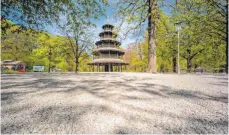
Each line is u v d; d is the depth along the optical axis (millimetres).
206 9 17953
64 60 45531
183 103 3512
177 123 2264
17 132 1909
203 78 10820
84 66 65312
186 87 6059
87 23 8844
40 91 5219
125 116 2580
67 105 3312
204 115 2652
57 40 34281
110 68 43625
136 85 6773
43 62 40500
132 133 1901
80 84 7328
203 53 28312
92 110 2928
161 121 2348
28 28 7793
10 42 29969
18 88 5969
